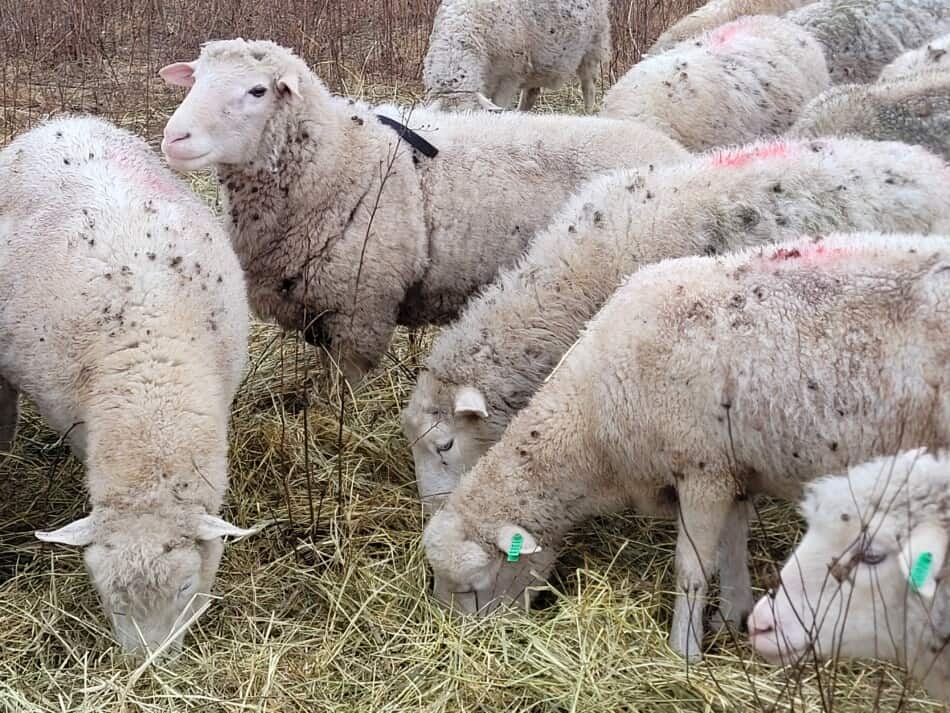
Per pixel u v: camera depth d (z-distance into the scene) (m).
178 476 2.10
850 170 2.46
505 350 2.50
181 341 2.23
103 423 2.14
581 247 2.50
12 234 2.44
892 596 1.71
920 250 2.07
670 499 2.25
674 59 3.41
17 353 2.33
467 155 2.80
